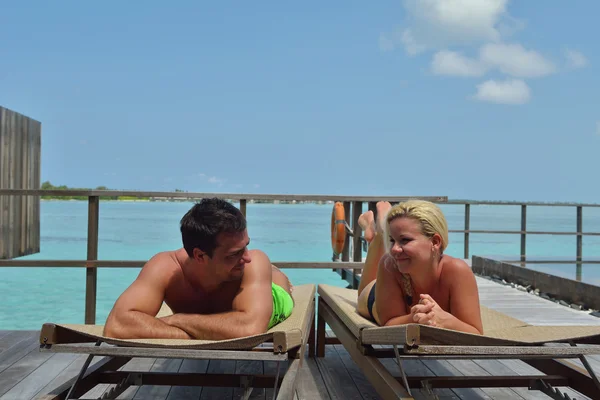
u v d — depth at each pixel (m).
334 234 5.62
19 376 2.49
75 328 1.83
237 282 1.92
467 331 1.82
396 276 1.98
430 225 1.86
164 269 1.93
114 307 1.81
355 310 2.36
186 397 2.29
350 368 2.78
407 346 1.55
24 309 5.69
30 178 9.13
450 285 1.90
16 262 3.96
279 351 1.55
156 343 1.61
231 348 1.60
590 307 4.63
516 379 1.95
